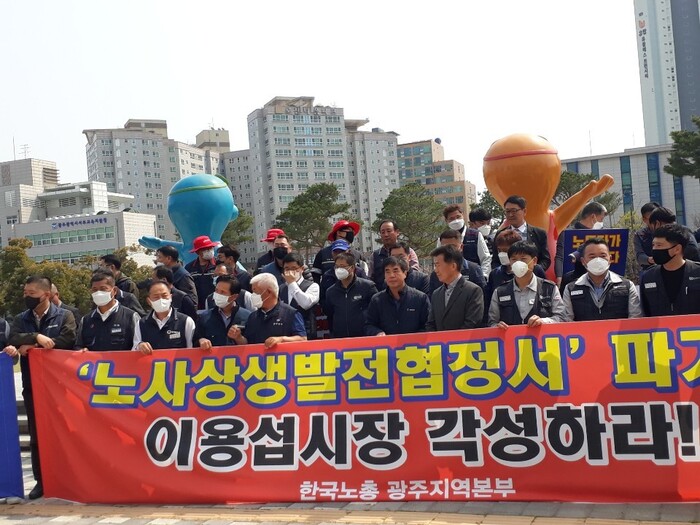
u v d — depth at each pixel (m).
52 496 6.16
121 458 5.98
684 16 134.38
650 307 5.71
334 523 5.02
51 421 6.21
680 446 4.86
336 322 7.18
